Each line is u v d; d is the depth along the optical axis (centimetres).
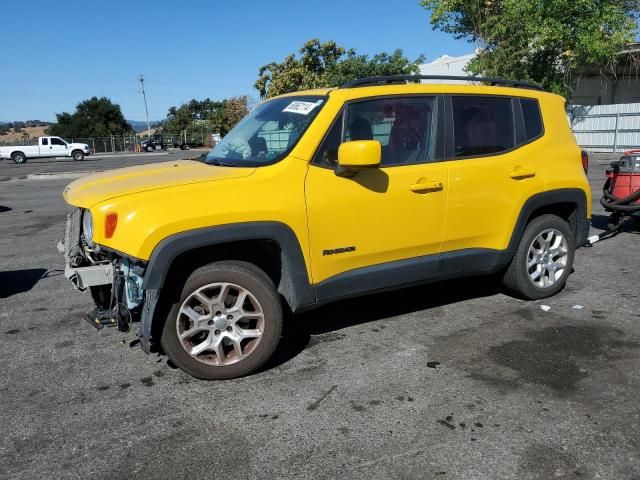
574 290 553
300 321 485
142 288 341
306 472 278
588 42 2212
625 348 413
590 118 2712
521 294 518
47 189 1781
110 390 368
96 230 351
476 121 465
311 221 386
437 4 2427
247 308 383
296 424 321
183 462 288
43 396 362
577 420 319
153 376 388
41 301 566
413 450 294
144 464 287
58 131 8638
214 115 6438
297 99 443
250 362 377
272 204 371
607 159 2227
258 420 327
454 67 2998
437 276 454
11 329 486
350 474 276
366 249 411
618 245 747
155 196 352
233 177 373
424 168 432
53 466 287
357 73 2423
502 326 462
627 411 327
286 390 362
